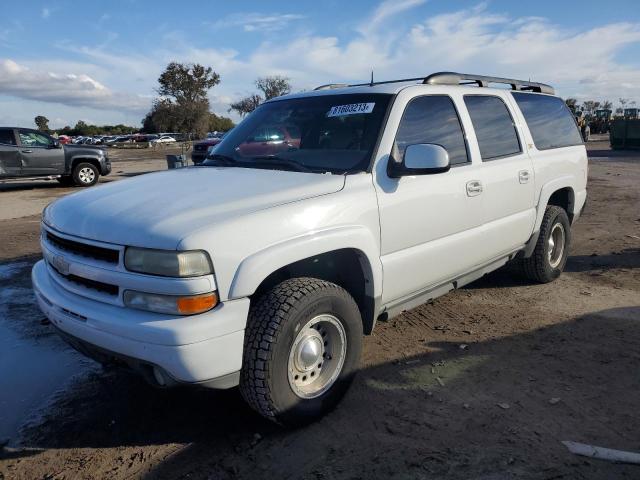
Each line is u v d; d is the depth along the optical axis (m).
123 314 2.68
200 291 2.57
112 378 3.84
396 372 3.82
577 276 6.06
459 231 4.14
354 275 3.46
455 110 4.26
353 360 3.29
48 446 3.05
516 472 2.72
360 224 3.27
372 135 3.57
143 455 2.94
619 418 3.21
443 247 3.96
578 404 3.36
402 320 4.78
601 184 14.33
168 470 2.81
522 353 4.11
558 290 5.56
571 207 5.91
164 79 51.09
